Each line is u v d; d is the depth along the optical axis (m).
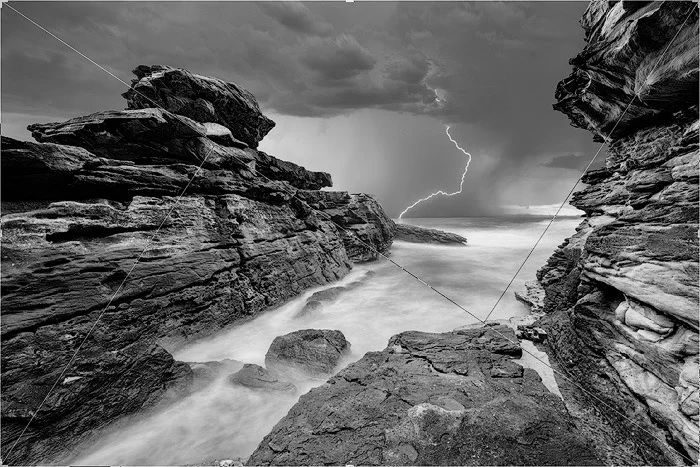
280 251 22.14
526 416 7.18
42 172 11.91
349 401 8.09
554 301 17.17
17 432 7.88
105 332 11.07
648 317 8.88
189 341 14.27
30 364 8.94
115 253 12.59
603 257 11.07
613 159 17.38
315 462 6.34
